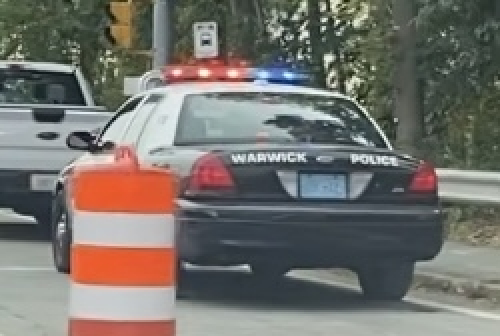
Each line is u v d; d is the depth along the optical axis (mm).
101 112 43000
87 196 19688
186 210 26391
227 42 62969
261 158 26562
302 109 29688
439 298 31250
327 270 35875
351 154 27094
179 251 26750
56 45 77625
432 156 47531
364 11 58000
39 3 76875
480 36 44969
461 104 50031
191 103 29234
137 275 19609
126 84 51938
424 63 47156
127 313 19547
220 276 33969
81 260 19703
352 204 26859
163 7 54812
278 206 26391
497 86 48344
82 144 33719
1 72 47031
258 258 26547
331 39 59562
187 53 65750
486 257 36438
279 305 28797
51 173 41969
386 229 26859
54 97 47344
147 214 19688
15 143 41625
